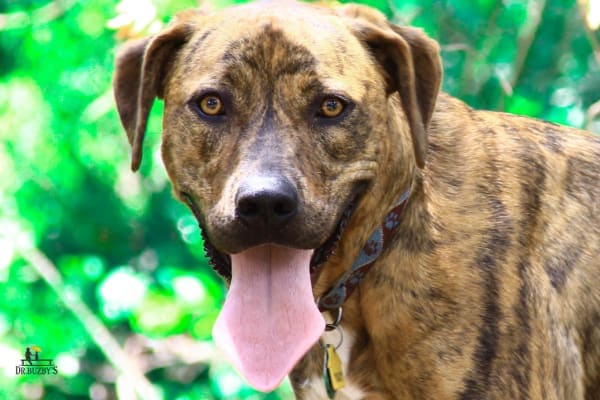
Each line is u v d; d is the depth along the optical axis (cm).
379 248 755
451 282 755
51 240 1534
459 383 756
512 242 774
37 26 1355
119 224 1530
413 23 1296
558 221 811
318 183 713
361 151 728
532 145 816
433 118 791
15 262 1353
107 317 1248
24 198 1370
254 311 712
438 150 780
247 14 737
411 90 745
